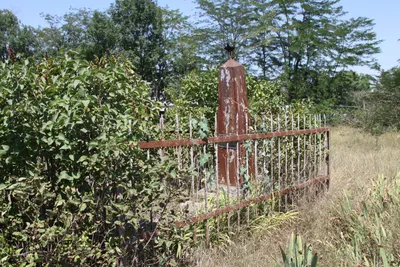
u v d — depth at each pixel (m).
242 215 5.11
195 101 9.47
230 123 6.76
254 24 33.84
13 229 2.91
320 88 31.98
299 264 3.21
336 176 7.29
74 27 33.38
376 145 13.35
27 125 2.93
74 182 3.15
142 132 3.50
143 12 30.73
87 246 2.96
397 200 4.73
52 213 2.88
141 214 3.39
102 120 3.15
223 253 4.45
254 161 5.45
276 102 9.03
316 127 6.52
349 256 3.85
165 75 32.91
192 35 33.62
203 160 4.41
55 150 3.14
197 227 4.46
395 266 3.47
